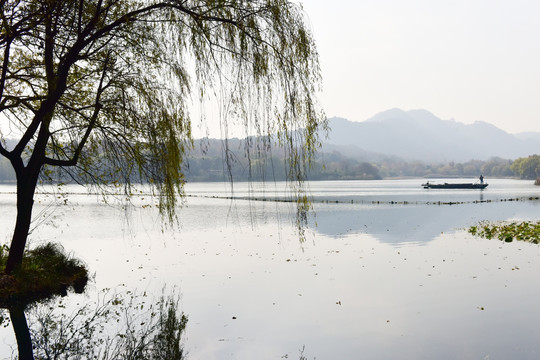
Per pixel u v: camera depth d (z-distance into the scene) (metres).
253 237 26.86
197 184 189.38
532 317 10.37
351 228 31.70
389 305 11.62
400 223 35.16
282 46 8.95
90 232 30.17
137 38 10.23
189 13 8.99
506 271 15.60
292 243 24.06
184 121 10.33
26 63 12.27
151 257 19.70
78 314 11.23
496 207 52.41
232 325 10.23
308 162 8.92
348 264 17.55
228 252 20.98
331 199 74.75
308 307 11.59
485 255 19.11
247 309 11.48
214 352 8.62
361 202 64.94
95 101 12.23
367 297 12.44
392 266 16.98
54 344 9.26
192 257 19.62
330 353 8.50
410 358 8.15
